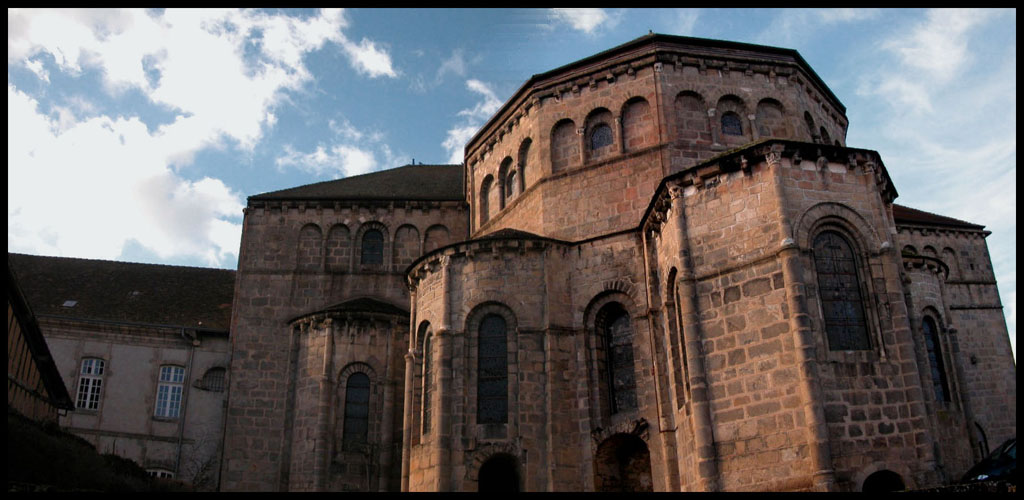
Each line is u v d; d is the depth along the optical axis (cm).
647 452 2956
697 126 3322
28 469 1934
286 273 4147
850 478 2147
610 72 3462
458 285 3155
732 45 3447
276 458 3788
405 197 4269
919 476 2180
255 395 3909
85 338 4231
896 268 2416
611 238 3167
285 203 4266
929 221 4309
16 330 2602
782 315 2336
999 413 3966
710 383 2448
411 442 3138
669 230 2794
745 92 3388
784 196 2438
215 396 4212
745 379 2369
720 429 2388
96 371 4197
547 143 3528
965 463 2930
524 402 2948
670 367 2748
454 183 4584
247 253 4181
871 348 2334
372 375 3666
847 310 2380
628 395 2981
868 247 2447
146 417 4134
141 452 4056
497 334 3080
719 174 2598
